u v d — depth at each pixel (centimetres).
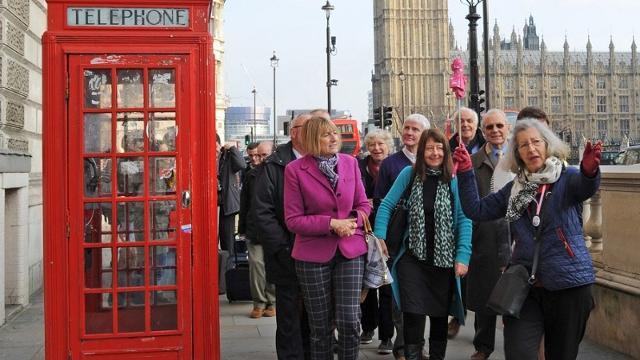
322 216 457
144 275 467
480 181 614
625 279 612
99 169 461
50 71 452
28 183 860
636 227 599
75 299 459
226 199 941
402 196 518
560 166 400
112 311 465
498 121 604
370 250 476
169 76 465
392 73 12025
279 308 524
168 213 466
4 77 784
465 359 608
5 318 749
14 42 833
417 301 497
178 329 470
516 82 12950
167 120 466
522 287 389
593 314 663
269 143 905
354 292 462
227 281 880
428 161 505
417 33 12144
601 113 13125
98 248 462
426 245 497
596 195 685
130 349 466
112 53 457
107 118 461
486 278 582
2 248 729
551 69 13050
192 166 464
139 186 465
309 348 560
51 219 454
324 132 463
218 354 475
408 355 507
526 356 389
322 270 464
